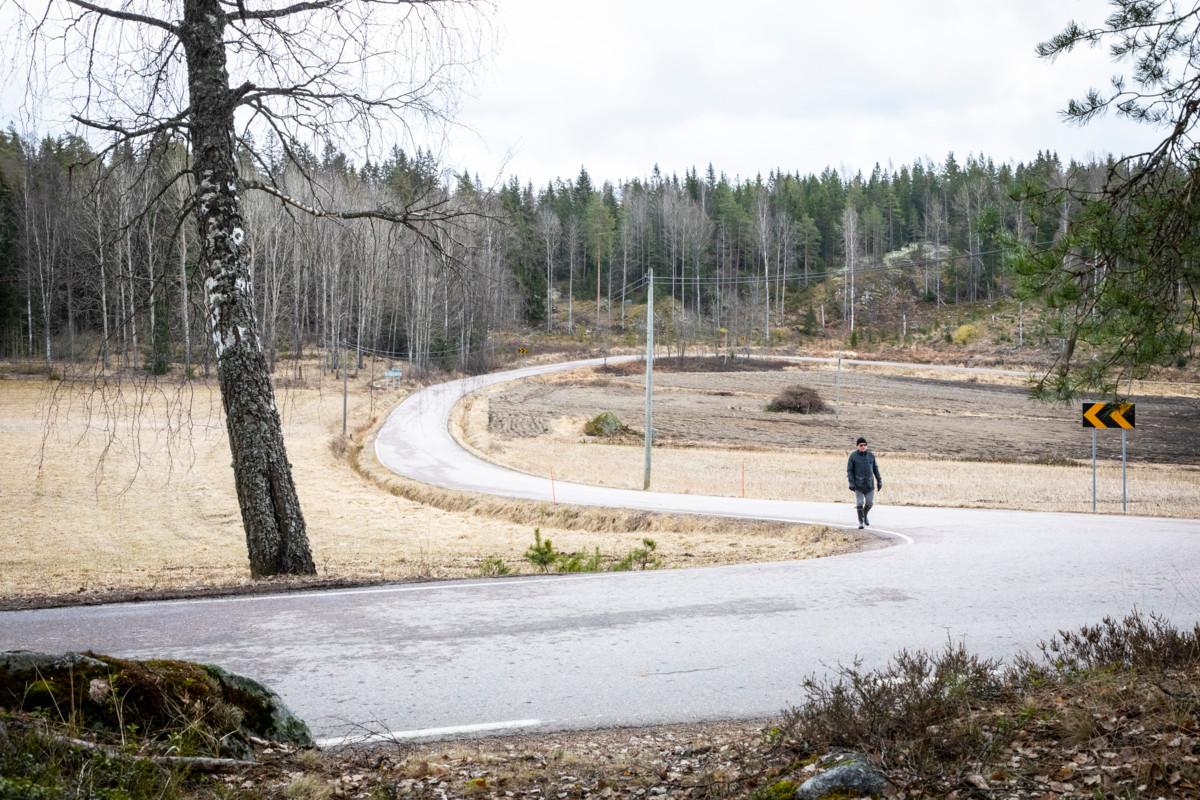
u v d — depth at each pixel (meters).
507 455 43.44
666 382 81.81
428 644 7.45
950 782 3.92
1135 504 24.92
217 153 10.98
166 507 28.27
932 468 37.09
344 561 16.94
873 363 99.00
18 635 7.36
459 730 5.41
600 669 6.82
